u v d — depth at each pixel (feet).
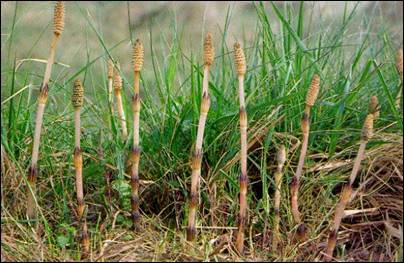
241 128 2.97
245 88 3.49
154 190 3.33
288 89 3.43
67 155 3.34
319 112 3.37
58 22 2.91
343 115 3.39
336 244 3.15
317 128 3.35
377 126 3.35
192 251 3.04
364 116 3.37
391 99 3.17
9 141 3.24
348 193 2.96
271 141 3.33
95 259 3.00
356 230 3.18
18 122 3.30
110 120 3.41
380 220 3.22
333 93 3.46
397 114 3.18
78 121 2.96
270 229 3.17
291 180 3.22
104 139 3.42
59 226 3.12
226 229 3.19
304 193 3.24
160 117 3.44
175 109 3.47
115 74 3.27
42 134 3.29
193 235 3.06
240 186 3.02
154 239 3.12
